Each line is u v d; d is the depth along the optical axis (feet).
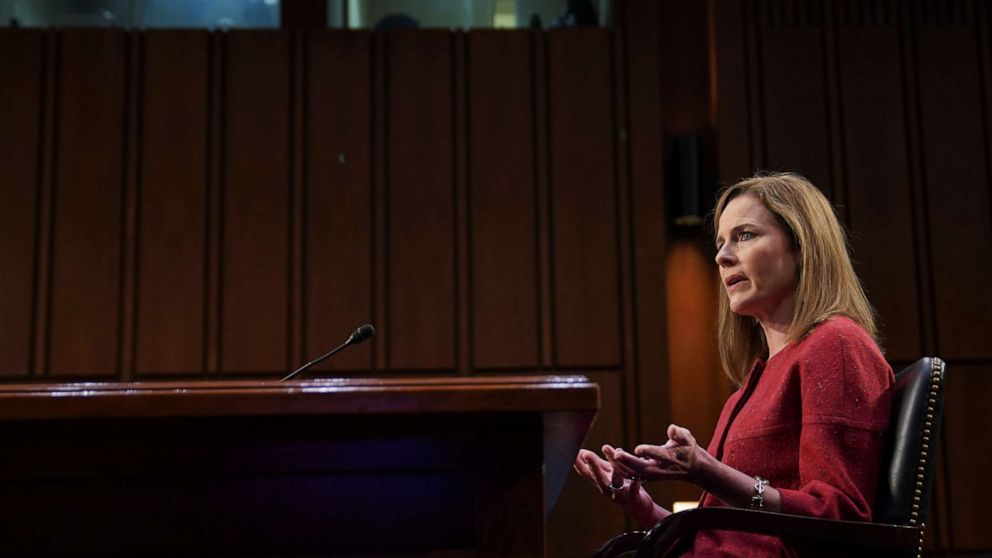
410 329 18.44
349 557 4.88
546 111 19.21
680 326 18.93
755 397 6.98
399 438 4.97
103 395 4.63
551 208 18.92
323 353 18.28
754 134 18.94
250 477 4.93
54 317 18.10
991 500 18.29
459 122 19.07
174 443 4.91
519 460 4.96
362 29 19.30
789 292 7.17
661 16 19.81
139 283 18.30
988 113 19.34
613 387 18.40
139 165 18.70
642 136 19.06
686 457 6.00
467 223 18.84
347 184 18.80
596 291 18.66
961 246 18.95
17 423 4.66
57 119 18.69
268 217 18.61
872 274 18.81
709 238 19.07
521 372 18.42
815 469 6.20
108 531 4.85
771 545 6.44
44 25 19.25
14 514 4.84
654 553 5.94
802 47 19.27
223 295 18.35
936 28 19.49
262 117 18.88
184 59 18.94
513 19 19.84
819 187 18.90
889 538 5.98
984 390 18.66
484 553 4.87
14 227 18.24
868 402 6.33
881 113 19.20
